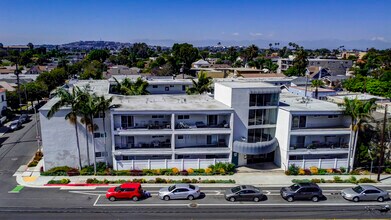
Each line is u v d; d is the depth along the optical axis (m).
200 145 47.69
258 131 48.88
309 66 157.50
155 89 71.44
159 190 39.78
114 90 65.25
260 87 47.22
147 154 44.84
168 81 72.81
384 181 44.81
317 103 52.94
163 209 35.66
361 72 148.62
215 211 35.38
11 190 39.66
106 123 45.38
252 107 47.25
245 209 35.94
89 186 41.19
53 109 41.97
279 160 48.78
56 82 112.12
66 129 44.50
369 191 38.47
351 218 34.31
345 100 46.62
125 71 119.75
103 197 38.34
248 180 43.91
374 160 48.22
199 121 47.38
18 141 58.81
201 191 40.53
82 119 43.50
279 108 48.06
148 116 46.44
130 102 49.97
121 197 37.47
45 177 43.47
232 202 37.72
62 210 34.97
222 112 45.62
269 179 44.41
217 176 44.97
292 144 47.34
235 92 46.28
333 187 42.47
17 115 79.81
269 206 36.81
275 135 49.56
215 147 47.03
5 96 77.25
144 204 36.81
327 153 47.12
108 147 46.22
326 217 34.41
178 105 48.34
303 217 34.31
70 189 40.28
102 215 34.00
